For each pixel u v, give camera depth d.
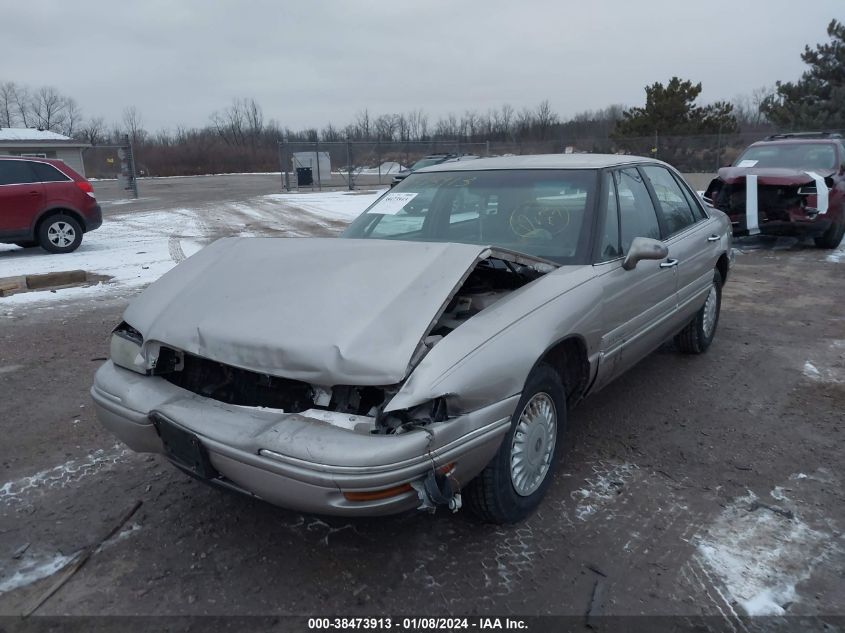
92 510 3.34
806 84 30.45
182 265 3.48
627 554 2.93
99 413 3.08
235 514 3.29
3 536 3.13
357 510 2.38
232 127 77.31
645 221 4.34
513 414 2.84
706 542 3.01
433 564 2.88
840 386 4.90
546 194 3.99
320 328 2.65
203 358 3.03
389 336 2.57
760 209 10.38
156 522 3.23
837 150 10.98
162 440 2.85
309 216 18.33
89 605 2.65
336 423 2.50
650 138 28.44
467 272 2.84
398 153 34.59
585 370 3.46
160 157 59.41
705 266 5.04
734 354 5.66
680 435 4.10
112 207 22.88
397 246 3.11
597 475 3.61
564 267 3.49
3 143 34.72
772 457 3.81
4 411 4.62
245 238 3.67
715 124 31.25
